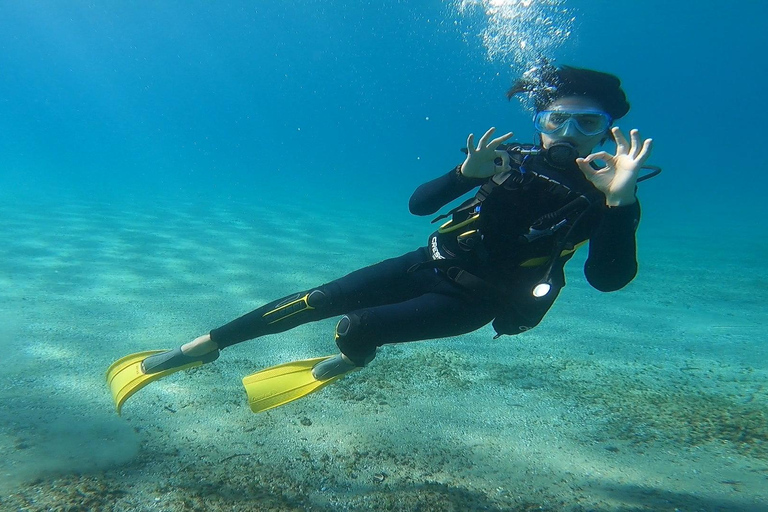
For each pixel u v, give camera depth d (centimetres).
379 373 330
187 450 231
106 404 267
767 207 2703
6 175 2608
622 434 264
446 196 208
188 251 727
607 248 173
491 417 280
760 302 558
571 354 385
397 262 210
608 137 203
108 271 571
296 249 807
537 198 187
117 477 206
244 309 463
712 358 380
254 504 196
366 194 2933
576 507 204
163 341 371
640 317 493
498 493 213
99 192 1830
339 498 205
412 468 230
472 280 186
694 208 2561
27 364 308
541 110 202
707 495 212
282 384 237
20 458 212
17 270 546
